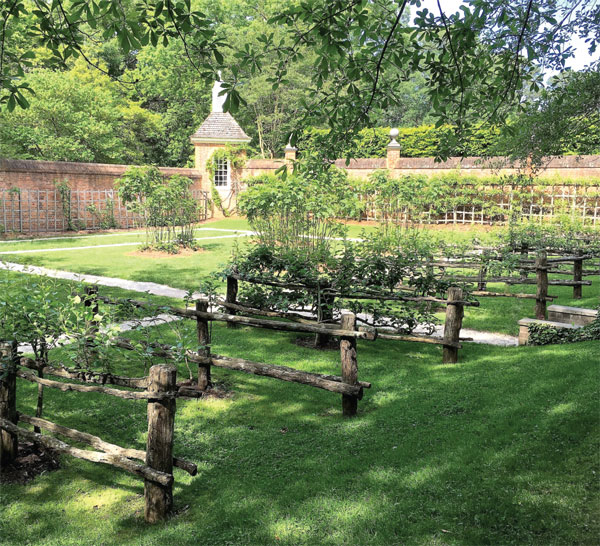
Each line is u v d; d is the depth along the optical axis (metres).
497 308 9.93
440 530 3.25
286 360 6.92
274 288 8.21
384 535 3.27
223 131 31.05
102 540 3.40
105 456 3.72
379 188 17.78
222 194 31.72
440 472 3.88
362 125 5.79
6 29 4.93
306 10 4.72
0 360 4.11
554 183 22.38
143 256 16.03
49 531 3.50
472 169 24.48
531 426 4.36
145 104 40.22
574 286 10.45
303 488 3.89
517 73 5.46
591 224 21.66
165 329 8.15
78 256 15.83
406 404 5.40
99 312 6.42
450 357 6.82
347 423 5.05
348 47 4.85
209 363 5.54
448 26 4.97
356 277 7.85
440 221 25.59
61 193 23.50
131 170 17.05
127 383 4.11
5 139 26.69
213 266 14.27
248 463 4.36
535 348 7.02
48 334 4.50
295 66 36.81
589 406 4.45
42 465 4.29
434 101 5.49
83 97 28.53
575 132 7.71
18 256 15.52
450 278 9.28
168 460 3.63
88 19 4.54
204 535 3.41
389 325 7.60
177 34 4.57
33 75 27.27
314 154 6.08
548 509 3.30
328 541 3.26
